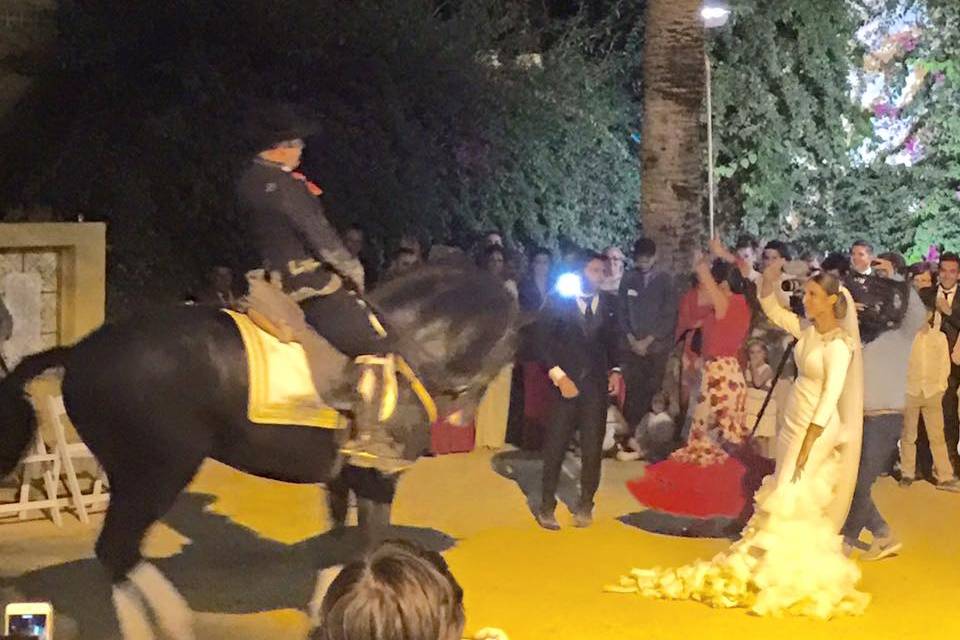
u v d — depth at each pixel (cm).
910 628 714
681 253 1380
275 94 1404
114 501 610
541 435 1152
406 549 314
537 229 1612
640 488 939
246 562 811
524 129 1595
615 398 1145
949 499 1014
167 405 599
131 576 607
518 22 1719
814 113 1770
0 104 1339
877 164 1891
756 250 1237
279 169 603
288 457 622
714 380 933
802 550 742
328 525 742
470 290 662
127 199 1279
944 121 1877
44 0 1342
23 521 894
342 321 603
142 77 1354
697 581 752
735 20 1686
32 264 951
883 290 859
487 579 782
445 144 1533
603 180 1711
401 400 623
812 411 744
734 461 919
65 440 899
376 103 1462
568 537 880
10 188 1317
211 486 999
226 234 1333
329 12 1434
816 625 715
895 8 1880
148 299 1288
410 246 1096
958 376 1052
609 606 739
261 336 614
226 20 1384
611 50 1780
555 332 885
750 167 1734
